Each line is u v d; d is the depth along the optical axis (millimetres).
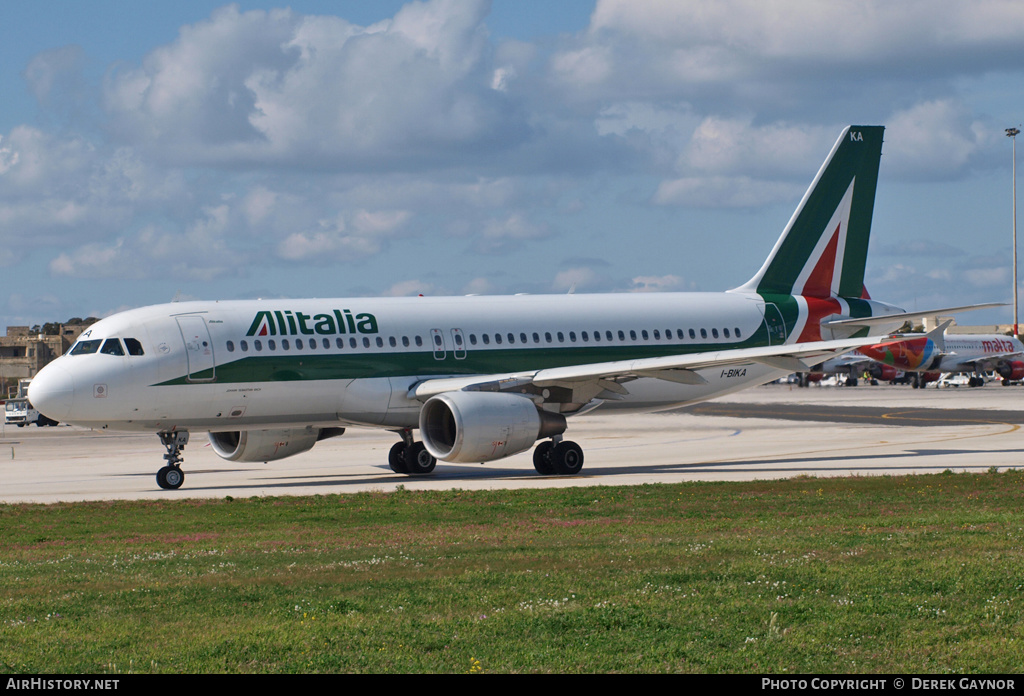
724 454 85500
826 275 89812
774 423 126938
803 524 43062
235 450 76375
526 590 30297
